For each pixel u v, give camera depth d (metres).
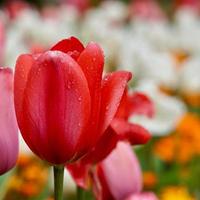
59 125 0.48
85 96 0.48
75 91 0.48
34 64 0.47
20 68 0.49
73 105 0.48
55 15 2.36
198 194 1.15
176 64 1.87
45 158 0.50
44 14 2.36
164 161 1.26
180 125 1.29
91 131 0.49
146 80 1.66
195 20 2.64
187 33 2.22
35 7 3.50
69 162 0.50
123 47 1.90
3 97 0.54
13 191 1.02
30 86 0.48
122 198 0.67
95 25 2.06
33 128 0.49
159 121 1.18
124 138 0.59
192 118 1.32
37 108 0.48
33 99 0.48
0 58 1.02
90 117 0.49
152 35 2.21
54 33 2.06
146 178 1.10
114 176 0.66
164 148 1.24
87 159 0.57
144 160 1.28
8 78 0.54
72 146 0.49
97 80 0.49
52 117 0.48
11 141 0.54
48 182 0.98
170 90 1.68
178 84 1.68
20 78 0.49
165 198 1.03
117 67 1.86
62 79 0.48
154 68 1.66
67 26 2.25
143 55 1.67
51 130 0.48
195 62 1.69
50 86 0.48
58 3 3.45
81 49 0.51
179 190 1.04
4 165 0.54
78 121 0.48
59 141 0.49
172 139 1.26
